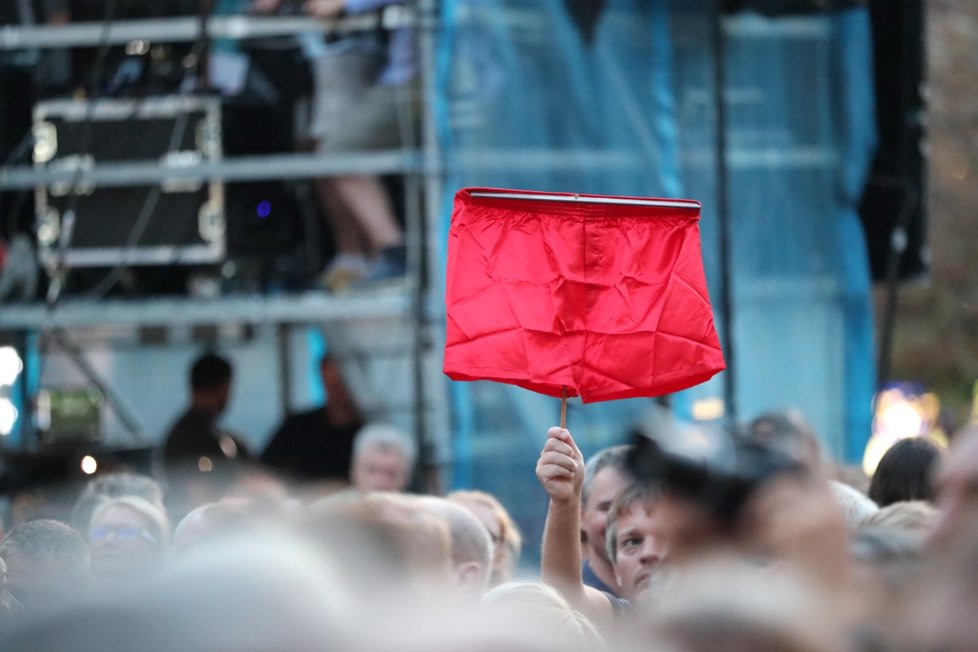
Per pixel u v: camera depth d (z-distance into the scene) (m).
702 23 32.72
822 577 7.41
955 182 81.50
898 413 64.94
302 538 5.60
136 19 32.00
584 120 30.78
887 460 19.72
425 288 29.45
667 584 7.57
